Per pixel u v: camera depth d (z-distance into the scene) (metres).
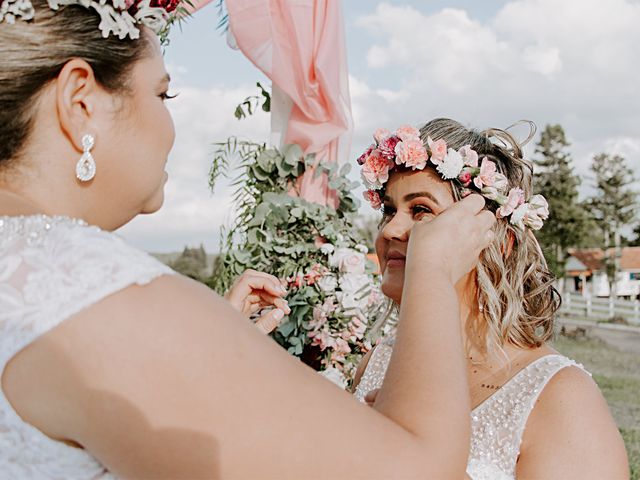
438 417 0.87
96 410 0.79
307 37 3.15
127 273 0.84
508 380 1.72
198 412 0.79
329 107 3.23
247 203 3.30
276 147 3.34
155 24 1.04
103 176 1.00
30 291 0.82
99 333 0.80
